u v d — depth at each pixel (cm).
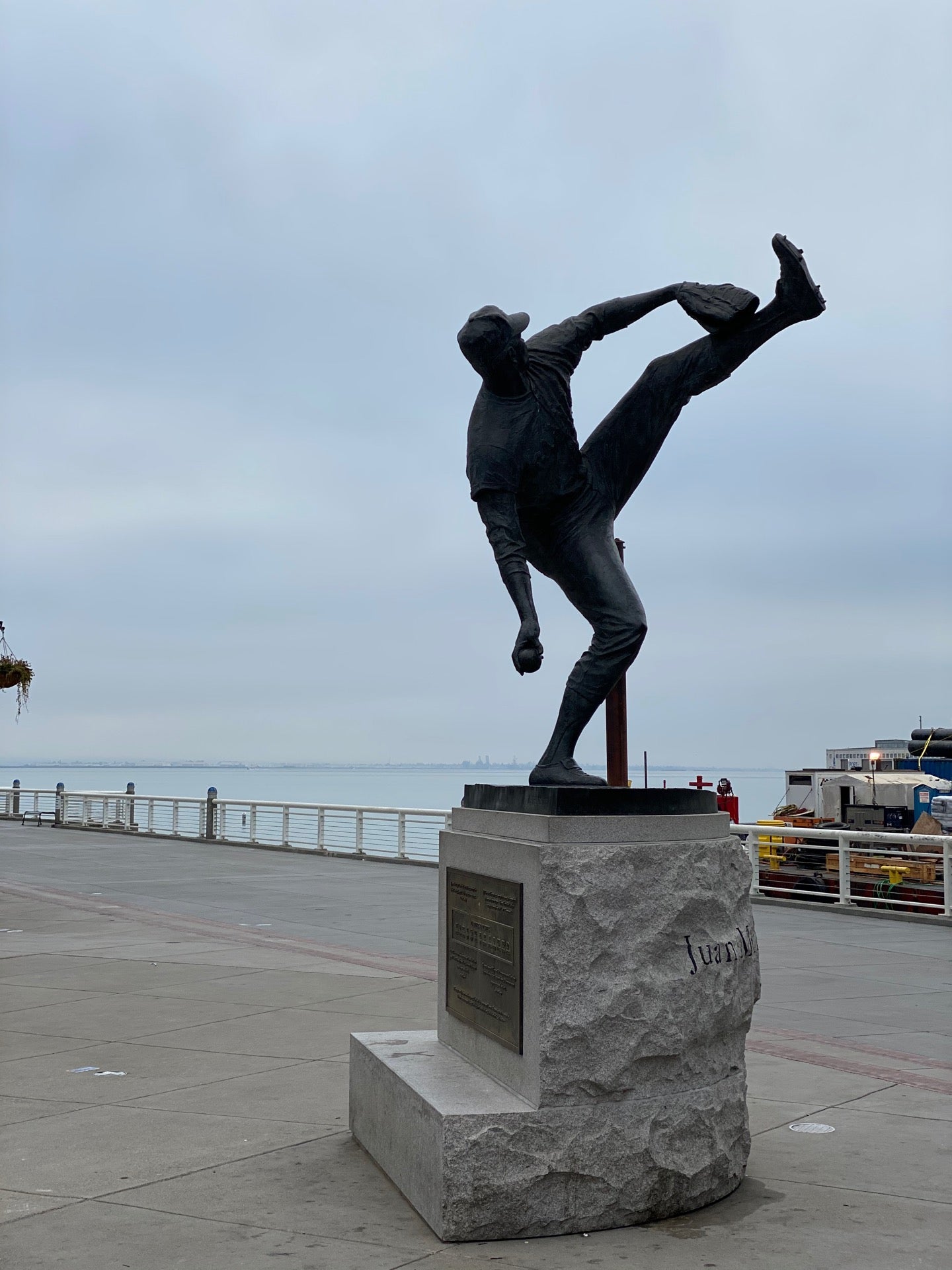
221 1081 732
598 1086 502
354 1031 873
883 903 1841
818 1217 509
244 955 1242
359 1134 610
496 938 551
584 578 618
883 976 1165
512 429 610
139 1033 870
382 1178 559
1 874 2152
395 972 1130
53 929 1447
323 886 1983
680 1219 509
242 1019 916
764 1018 952
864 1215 511
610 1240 484
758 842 2000
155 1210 514
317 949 1295
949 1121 654
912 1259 462
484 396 623
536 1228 489
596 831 524
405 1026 888
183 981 1084
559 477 620
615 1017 506
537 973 505
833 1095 711
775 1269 452
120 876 2142
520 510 632
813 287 601
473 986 580
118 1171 566
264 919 1564
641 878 521
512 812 569
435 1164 490
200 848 2820
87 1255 462
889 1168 574
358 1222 502
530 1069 506
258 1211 513
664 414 637
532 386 617
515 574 602
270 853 2684
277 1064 777
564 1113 498
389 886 1983
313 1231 490
